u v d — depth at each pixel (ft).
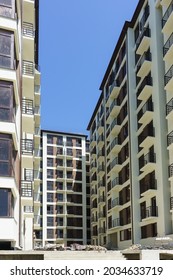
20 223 72.28
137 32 140.26
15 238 60.44
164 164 108.47
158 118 112.57
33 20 89.40
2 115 58.03
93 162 220.02
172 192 100.32
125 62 147.84
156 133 113.39
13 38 62.75
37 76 129.59
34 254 51.26
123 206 143.64
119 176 155.12
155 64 117.08
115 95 162.61
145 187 121.49
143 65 122.21
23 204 83.66
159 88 113.80
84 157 263.90
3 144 57.21
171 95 104.83
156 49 116.78
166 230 102.89
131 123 135.03
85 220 249.14
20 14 76.59
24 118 83.71
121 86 153.07
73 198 250.98
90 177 238.48
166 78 107.34
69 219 245.45
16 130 62.08
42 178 247.50
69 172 256.93
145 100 125.29
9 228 55.11
